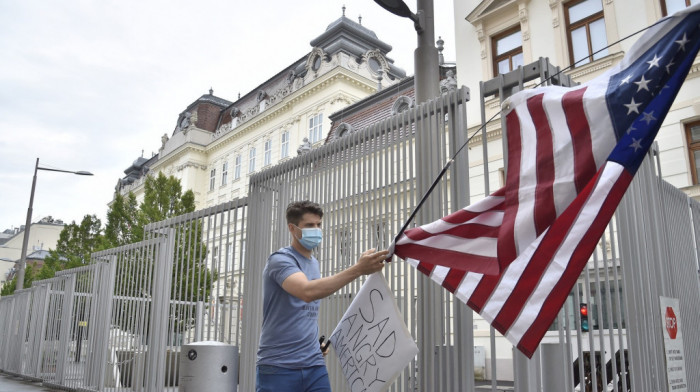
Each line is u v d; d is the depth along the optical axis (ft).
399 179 14.76
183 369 16.51
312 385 10.56
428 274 9.59
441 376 12.51
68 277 34.14
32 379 37.55
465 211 9.55
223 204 22.65
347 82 99.25
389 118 15.52
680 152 41.32
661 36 7.72
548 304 8.05
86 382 28.73
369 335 10.45
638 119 7.70
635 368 12.66
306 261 11.21
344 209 16.55
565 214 8.10
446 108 13.87
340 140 17.29
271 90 122.93
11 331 44.75
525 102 9.04
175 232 25.09
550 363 10.84
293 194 18.94
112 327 27.45
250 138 120.57
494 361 11.41
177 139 144.56
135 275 26.58
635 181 14.56
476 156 45.27
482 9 56.39
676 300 15.62
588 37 48.67
